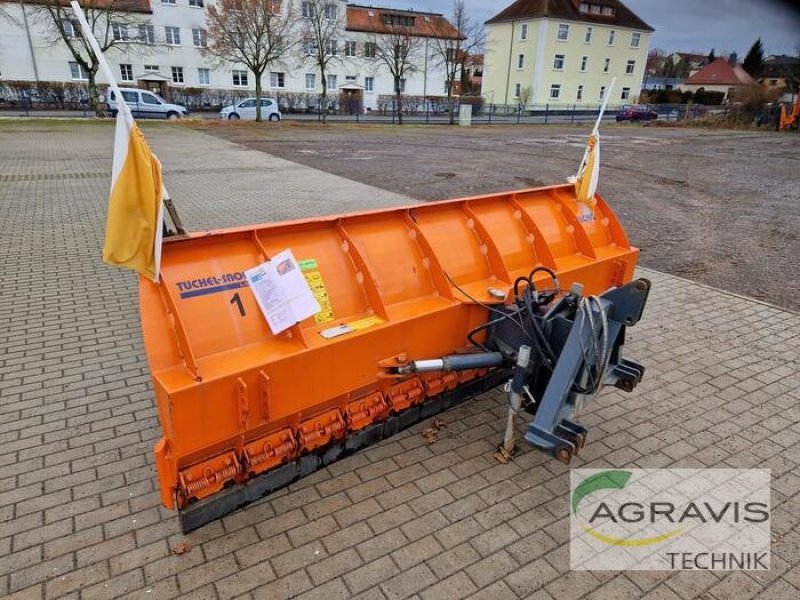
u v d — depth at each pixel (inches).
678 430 176.9
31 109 1581.0
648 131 1423.5
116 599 114.7
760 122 1572.3
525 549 130.5
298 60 2022.6
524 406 157.8
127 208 113.6
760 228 438.3
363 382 147.9
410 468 155.8
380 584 120.0
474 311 170.7
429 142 1042.1
